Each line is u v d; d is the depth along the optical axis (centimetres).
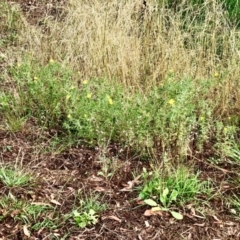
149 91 166
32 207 125
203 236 123
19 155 145
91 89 166
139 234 122
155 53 182
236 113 165
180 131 143
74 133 154
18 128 155
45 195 131
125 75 172
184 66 175
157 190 130
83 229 122
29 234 120
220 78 169
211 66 177
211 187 138
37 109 161
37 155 146
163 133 142
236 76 169
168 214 127
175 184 131
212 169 144
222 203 132
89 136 148
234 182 139
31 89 159
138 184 136
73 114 154
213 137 156
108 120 147
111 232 122
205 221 126
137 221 125
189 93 152
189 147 149
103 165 141
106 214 126
